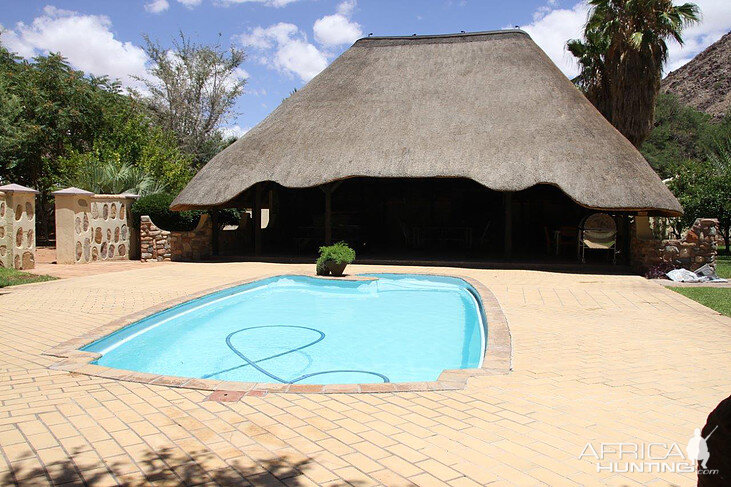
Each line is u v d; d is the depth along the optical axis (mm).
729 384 5125
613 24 20797
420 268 15219
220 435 3846
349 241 19203
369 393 4812
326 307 10844
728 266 15883
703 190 19578
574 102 16422
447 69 18797
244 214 21172
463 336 8602
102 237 17047
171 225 18500
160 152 24688
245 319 9750
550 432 3910
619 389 4949
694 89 67625
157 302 9758
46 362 5859
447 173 14992
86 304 9555
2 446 3641
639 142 21438
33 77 25000
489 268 15141
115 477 3191
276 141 17266
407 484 3107
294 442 3723
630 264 15141
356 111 17719
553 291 11188
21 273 13281
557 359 6047
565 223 20703
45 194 24828
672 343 6848
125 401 4578
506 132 15688
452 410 4371
